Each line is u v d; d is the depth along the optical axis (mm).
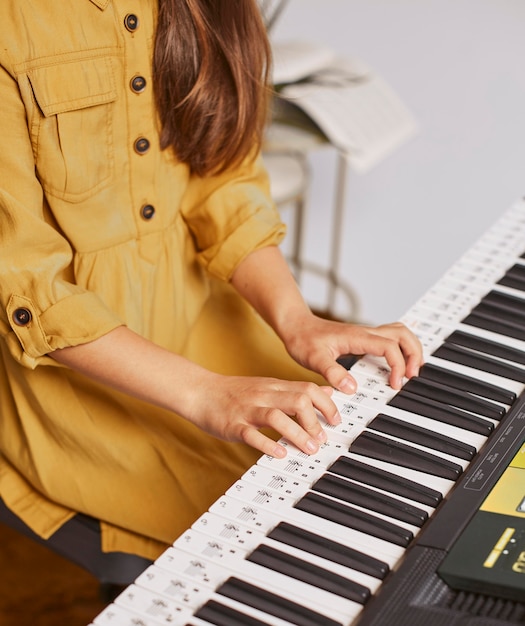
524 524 712
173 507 1089
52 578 1726
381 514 760
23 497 1119
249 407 878
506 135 2115
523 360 952
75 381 1082
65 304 950
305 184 1866
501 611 657
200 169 1133
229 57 1062
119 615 663
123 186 1064
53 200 1015
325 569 704
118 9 996
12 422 1123
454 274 1090
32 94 952
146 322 1124
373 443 827
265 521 750
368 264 2389
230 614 664
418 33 2111
